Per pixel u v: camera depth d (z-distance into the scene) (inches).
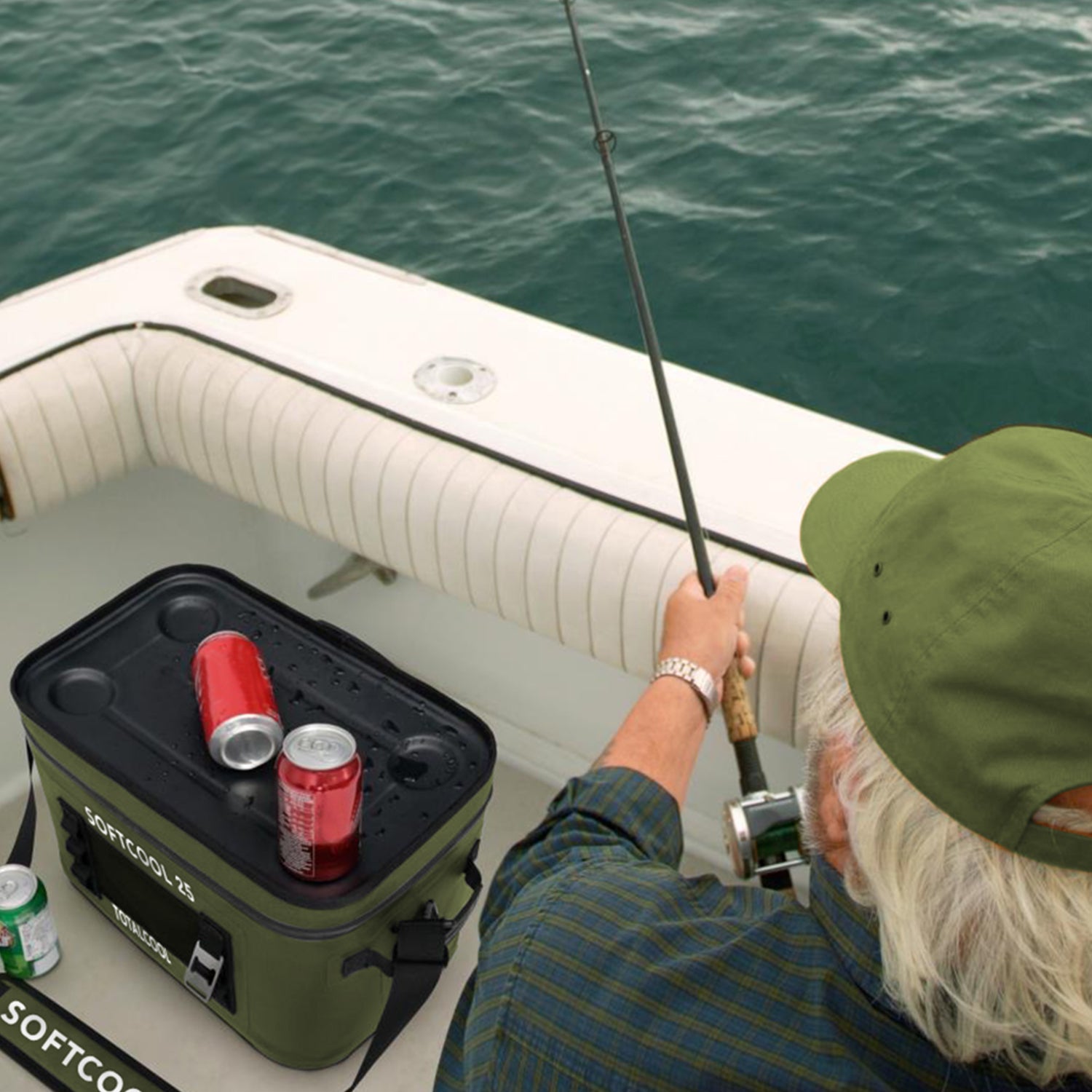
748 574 57.2
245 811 57.0
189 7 288.5
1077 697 22.8
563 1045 28.9
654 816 35.2
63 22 285.3
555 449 64.4
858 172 216.2
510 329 74.0
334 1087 62.1
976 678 23.5
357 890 53.9
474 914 70.3
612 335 188.7
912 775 24.4
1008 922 23.4
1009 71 242.1
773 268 197.6
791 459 63.8
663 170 221.3
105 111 251.0
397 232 213.9
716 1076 27.3
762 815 45.3
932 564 25.1
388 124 240.5
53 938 65.8
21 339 73.5
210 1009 64.6
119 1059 62.5
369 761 59.8
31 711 60.2
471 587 64.9
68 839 65.9
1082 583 23.0
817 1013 27.1
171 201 226.1
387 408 67.6
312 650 64.4
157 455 75.5
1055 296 189.5
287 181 228.8
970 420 172.6
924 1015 25.2
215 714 57.8
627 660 61.4
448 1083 37.5
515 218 213.9
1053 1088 25.5
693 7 271.1
